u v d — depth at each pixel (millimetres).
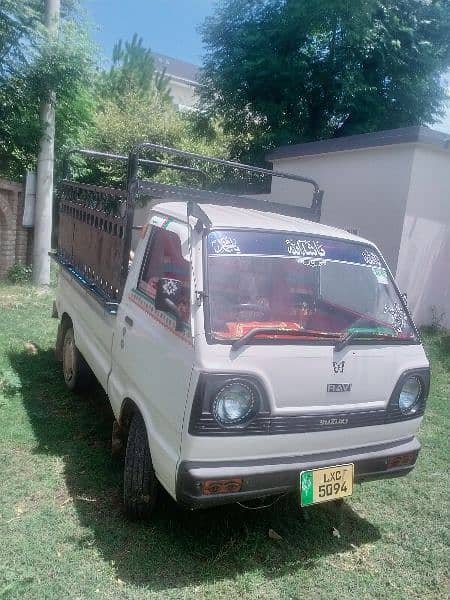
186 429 2691
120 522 3285
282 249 3359
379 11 14727
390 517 3682
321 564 3123
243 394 2740
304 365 2879
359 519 3635
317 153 9719
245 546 3186
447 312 9148
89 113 11336
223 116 16562
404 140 8156
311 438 2936
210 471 2686
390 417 3209
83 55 9305
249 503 3615
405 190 8336
